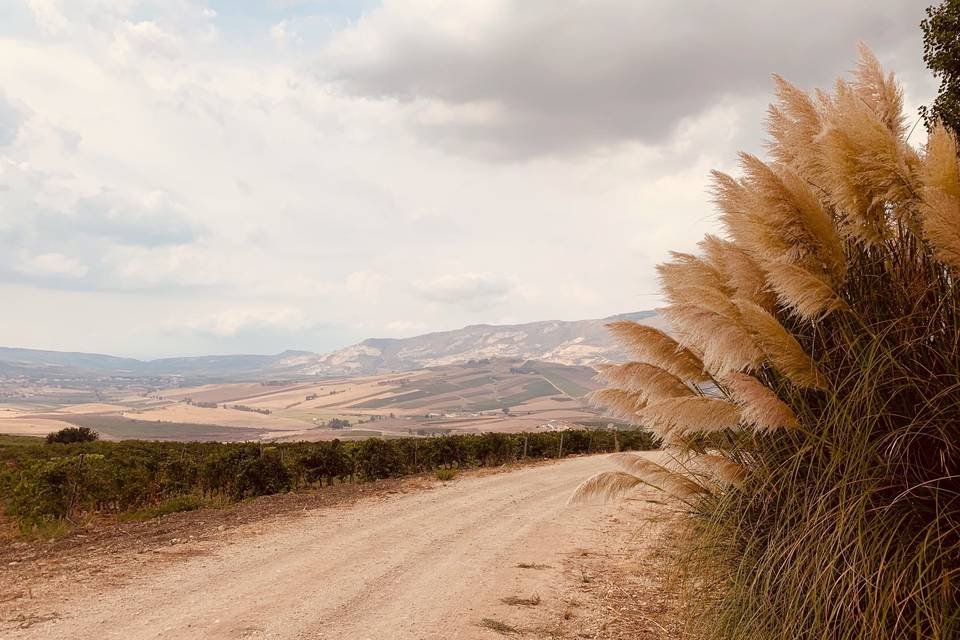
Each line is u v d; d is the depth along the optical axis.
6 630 5.81
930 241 2.86
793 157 3.88
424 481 18.94
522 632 5.78
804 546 3.40
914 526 3.06
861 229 3.20
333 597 6.97
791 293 3.19
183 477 17.00
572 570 8.12
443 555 9.11
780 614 3.52
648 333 4.10
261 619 6.18
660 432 4.28
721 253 4.00
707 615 4.25
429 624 6.04
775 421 3.38
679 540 4.84
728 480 3.93
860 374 3.33
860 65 3.79
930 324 3.20
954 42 8.71
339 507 13.83
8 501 14.99
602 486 4.63
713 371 3.67
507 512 13.01
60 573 8.08
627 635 5.44
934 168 2.82
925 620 2.88
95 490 14.17
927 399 3.12
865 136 2.99
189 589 7.29
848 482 3.22
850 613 3.04
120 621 6.10
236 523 11.91
